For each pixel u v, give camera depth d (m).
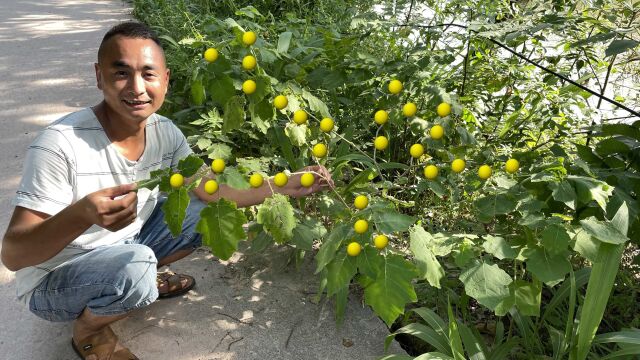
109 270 1.79
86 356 1.97
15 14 7.36
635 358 1.96
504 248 1.60
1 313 2.21
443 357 1.75
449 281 2.44
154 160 2.03
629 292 2.47
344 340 2.23
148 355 2.08
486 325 2.42
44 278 1.84
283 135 2.46
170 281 2.38
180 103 3.76
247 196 2.04
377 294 1.43
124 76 1.72
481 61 2.84
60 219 1.55
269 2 5.58
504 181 1.76
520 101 2.94
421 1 2.79
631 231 2.03
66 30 6.62
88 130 1.81
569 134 2.69
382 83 2.69
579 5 2.66
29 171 1.69
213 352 2.12
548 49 3.11
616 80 3.11
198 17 4.66
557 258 1.57
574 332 2.03
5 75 4.82
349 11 3.16
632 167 2.12
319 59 2.59
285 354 2.14
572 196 1.61
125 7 8.24
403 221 1.45
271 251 2.74
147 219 2.22
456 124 2.19
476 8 2.54
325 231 2.37
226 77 1.74
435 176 1.73
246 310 2.36
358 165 3.20
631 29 1.99
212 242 1.47
